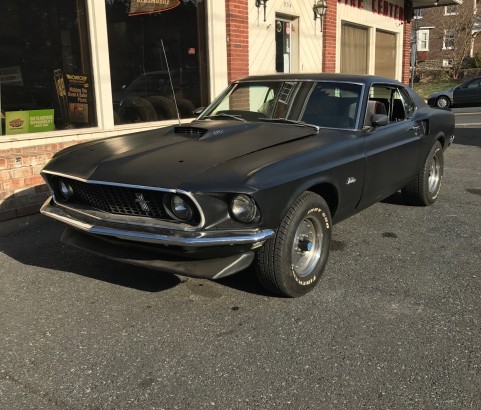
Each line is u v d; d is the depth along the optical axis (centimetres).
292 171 340
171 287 393
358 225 544
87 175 353
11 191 527
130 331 329
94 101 657
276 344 311
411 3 1620
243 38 863
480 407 252
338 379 275
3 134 568
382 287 388
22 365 293
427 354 298
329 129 429
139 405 256
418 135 541
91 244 370
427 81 3709
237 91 498
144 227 326
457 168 870
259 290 385
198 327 333
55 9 611
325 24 1109
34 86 599
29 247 486
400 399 258
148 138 415
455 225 543
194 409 253
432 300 366
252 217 315
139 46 713
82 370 287
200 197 307
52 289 394
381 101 505
